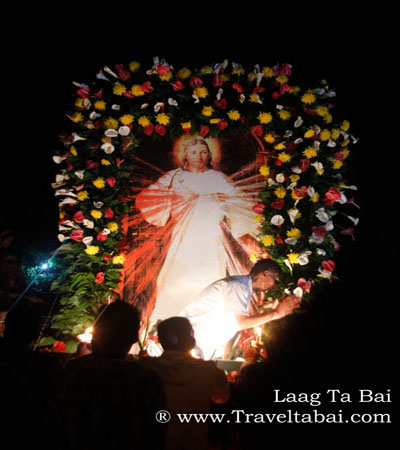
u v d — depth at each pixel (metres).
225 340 5.21
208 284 5.95
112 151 5.67
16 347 2.86
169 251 6.00
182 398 2.83
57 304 5.96
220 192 6.09
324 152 5.88
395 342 1.20
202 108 5.88
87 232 5.66
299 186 5.77
